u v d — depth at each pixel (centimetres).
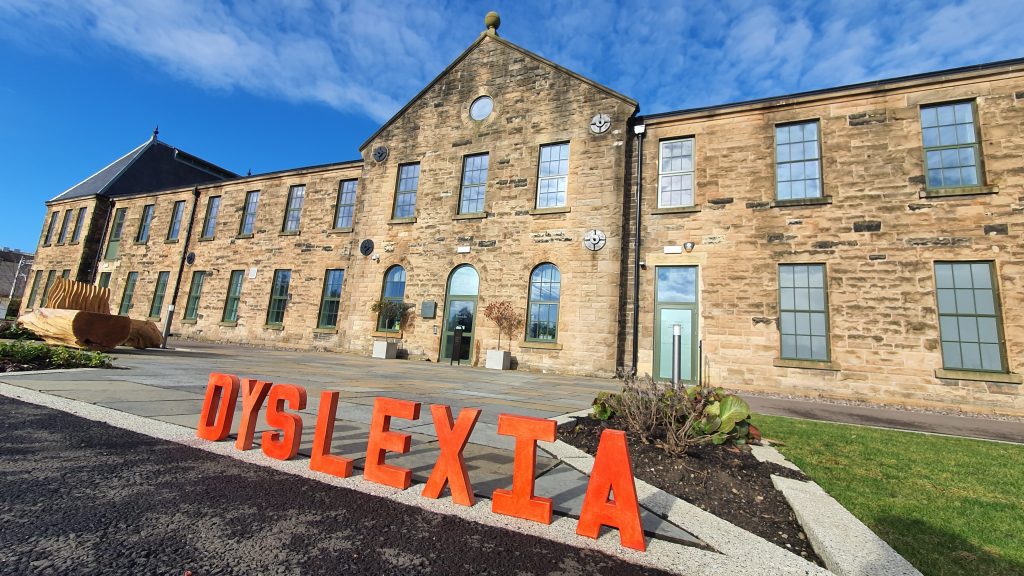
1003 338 934
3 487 248
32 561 179
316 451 312
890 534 262
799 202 1129
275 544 207
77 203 2548
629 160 1355
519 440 261
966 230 991
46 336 961
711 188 1229
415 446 380
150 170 2720
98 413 422
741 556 222
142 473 285
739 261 1168
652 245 1266
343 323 1633
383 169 1689
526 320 1355
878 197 1070
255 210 2003
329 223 1798
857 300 1048
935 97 1064
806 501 294
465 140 1563
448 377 993
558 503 275
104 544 196
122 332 998
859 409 912
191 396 536
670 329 1212
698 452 407
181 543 202
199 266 2055
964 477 387
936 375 959
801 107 1178
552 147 1441
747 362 1117
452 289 1488
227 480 282
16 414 405
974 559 235
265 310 1831
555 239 1355
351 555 201
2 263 4916
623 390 487
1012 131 991
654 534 242
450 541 221
